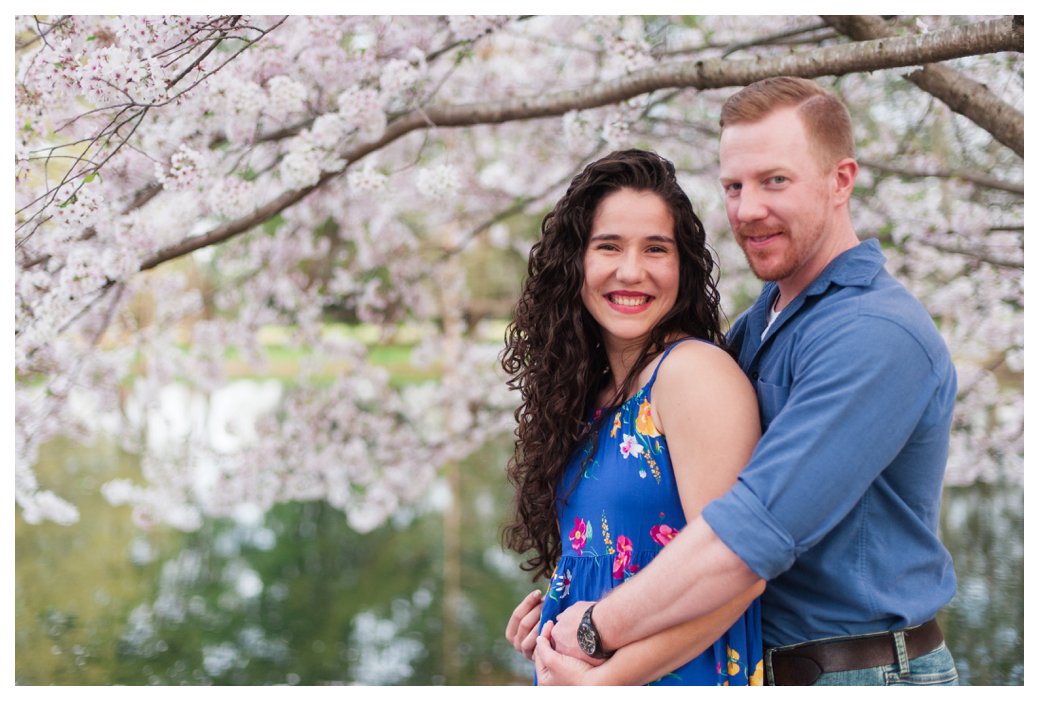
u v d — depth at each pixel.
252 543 8.13
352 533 8.44
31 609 6.35
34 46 2.64
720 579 1.37
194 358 4.70
